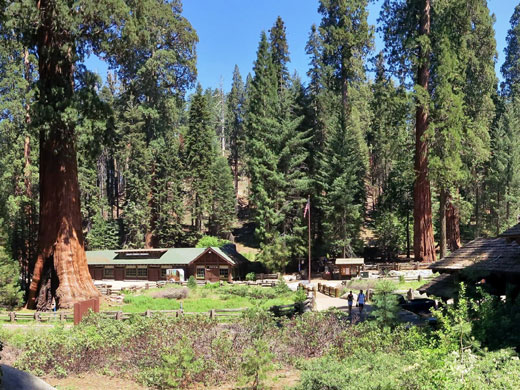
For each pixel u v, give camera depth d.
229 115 99.00
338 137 52.28
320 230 56.72
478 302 13.95
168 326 16.89
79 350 15.39
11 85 40.78
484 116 48.03
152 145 67.19
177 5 63.81
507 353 9.49
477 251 16.47
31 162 45.56
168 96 66.75
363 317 21.69
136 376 13.82
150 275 52.03
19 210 42.91
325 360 12.57
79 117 27.64
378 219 56.50
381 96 44.75
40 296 30.22
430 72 42.25
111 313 23.03
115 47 29.30
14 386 5.06
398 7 42.97
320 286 39.59
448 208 48.94
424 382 8.73
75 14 27.05
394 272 40.25
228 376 13.64
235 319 18.78
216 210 70.06
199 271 50.38
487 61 46.62
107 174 84.12
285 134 52.91
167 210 65.88
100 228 66.12
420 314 22.42
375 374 10.55
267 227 52.19
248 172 68.75
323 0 56.28
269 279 49.16
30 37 28.70
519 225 13.15
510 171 52.81
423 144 42.56
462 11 41.28
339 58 55.31
